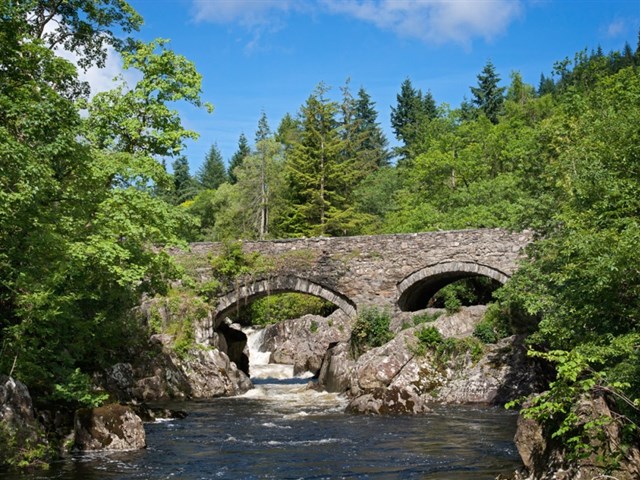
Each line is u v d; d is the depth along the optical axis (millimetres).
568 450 9203
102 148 19672
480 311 27203
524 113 52188
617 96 24891
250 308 47938
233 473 12227
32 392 14977
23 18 16609
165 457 13656
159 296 28734
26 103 13898
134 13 21094
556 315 14922
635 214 12875
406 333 25344
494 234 28609
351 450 14430
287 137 58156
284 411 21594
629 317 11367
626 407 10156
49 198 15320
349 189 51750
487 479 11336
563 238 14875
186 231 21422
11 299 14797
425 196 49188
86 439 14219
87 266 16859
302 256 30734
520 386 22469
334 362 27703
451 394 23094
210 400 25281
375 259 30125
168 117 20219
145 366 25328
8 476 11633
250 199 55250
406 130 70375
